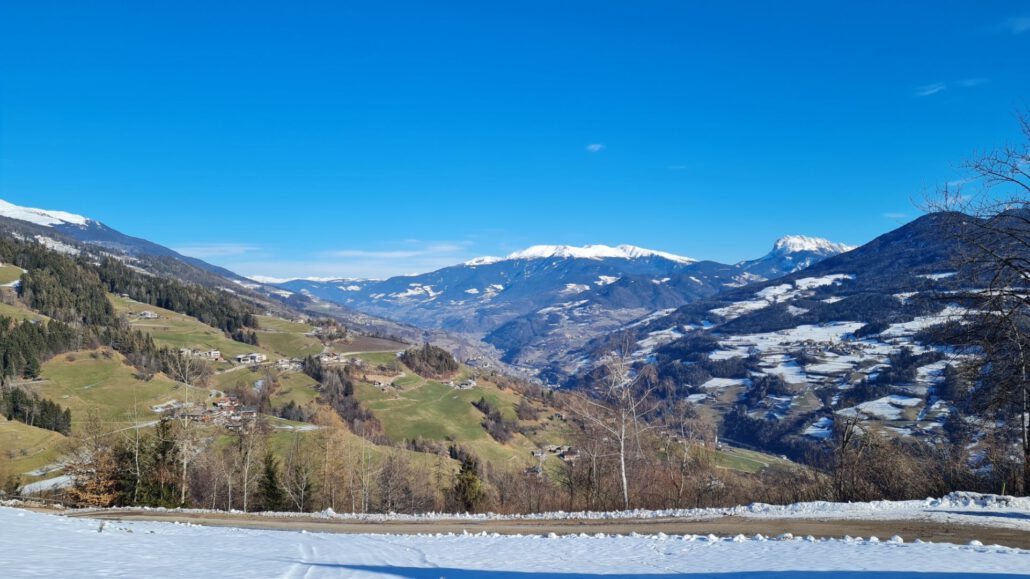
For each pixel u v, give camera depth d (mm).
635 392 32719
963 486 25109
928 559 10938
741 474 42281
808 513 19953
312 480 57000
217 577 10086
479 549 15547
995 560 10742
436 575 11555
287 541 17625
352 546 16484
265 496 50531
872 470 28016
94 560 11172
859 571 10062
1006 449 24531
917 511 18719
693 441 38406
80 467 50406
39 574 9117
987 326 21250
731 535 16703
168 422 51094
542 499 38688
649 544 15102
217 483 53344
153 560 11859
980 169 21344
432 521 25547
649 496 34125
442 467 78562
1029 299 20531
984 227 21078
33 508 38875
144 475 48562
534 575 11539
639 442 33844
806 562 11242
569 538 17203
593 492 35062
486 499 51031
